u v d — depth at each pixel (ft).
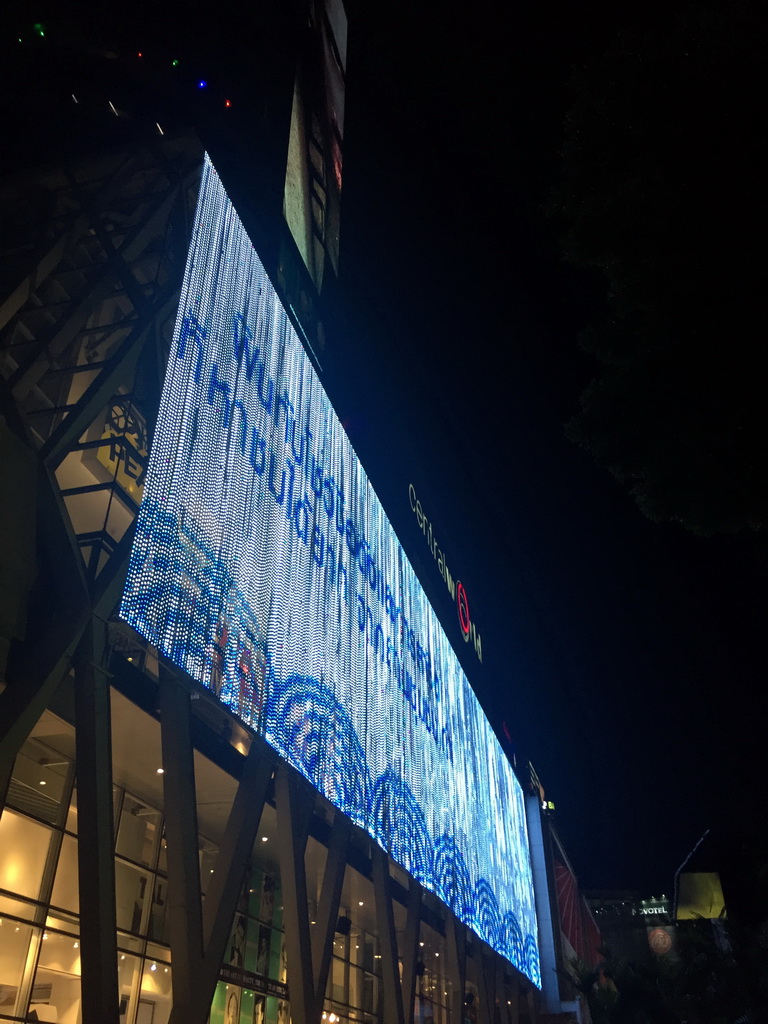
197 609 56.95
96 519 67.97
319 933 74.90
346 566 98.58
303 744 74.18
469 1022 158.20
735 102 38.14
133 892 70.13
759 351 38.22
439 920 137.28
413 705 122.21
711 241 38.42
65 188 70.49
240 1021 82.33
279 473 79.30
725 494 41.16
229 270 74.43
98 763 43.52
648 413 42.63
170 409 58.39
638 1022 107.96
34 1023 54.44
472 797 155.02
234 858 57.21
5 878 55.36
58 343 58.39
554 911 232.53
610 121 40.68
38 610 47.83
